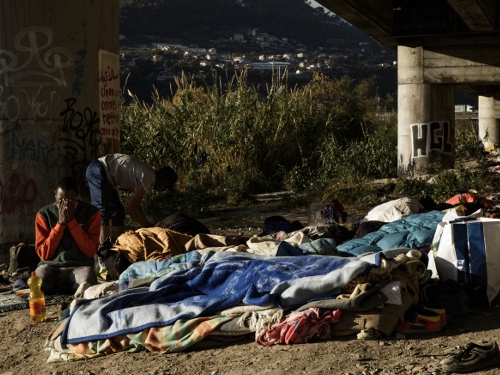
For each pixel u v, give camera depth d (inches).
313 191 617.3
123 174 307.4
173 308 192.9
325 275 187.0
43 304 231.3
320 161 778.2
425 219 295.9
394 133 973.8
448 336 177.5
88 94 327.6
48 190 320.8
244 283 196.9
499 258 207.3
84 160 327.3
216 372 165.2
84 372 178.5
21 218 318.7
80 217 258.7
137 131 695.7
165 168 315.6
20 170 318.3
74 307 205.6
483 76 764.0
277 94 808.9
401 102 800.9
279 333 179.5
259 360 168.6
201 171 697.0
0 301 251.9
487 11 653.3
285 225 341.7
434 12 764.0
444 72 780.0
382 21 730.2
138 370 173.9
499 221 209.8
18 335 218.8
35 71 315.9
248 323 184.7
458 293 196.5
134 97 732.7
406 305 181.3
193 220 308.7
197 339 183.6
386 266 184.4
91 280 254.1
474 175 601.9
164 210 512.7
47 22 315.0
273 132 781.3
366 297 179.5
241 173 711.7
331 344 174.7
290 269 196.5
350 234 327.3
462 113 2389.3
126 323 191.3
